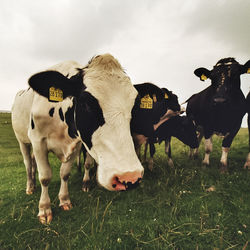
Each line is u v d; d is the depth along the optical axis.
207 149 5.29
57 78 2.33
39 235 2.55
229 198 3.30
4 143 11.82
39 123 3.05
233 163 5.27
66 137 3.04
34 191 4.29
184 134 6.11
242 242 2.29
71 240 2.42
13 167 6.77
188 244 2.31
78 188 4.33
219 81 4.86
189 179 4.15
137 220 2.83
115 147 2.00
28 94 3.78
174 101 6.44
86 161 4.17
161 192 3.60
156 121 5.96
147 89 3.05
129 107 2.20
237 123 4.88
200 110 5.72
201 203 3.16
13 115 4.34
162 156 6.82
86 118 2.20
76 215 3.11
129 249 2.29
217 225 2.56
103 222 2.80
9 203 3.74
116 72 2.32
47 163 3.19
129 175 1.89
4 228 2.84
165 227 2.63
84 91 2.21
